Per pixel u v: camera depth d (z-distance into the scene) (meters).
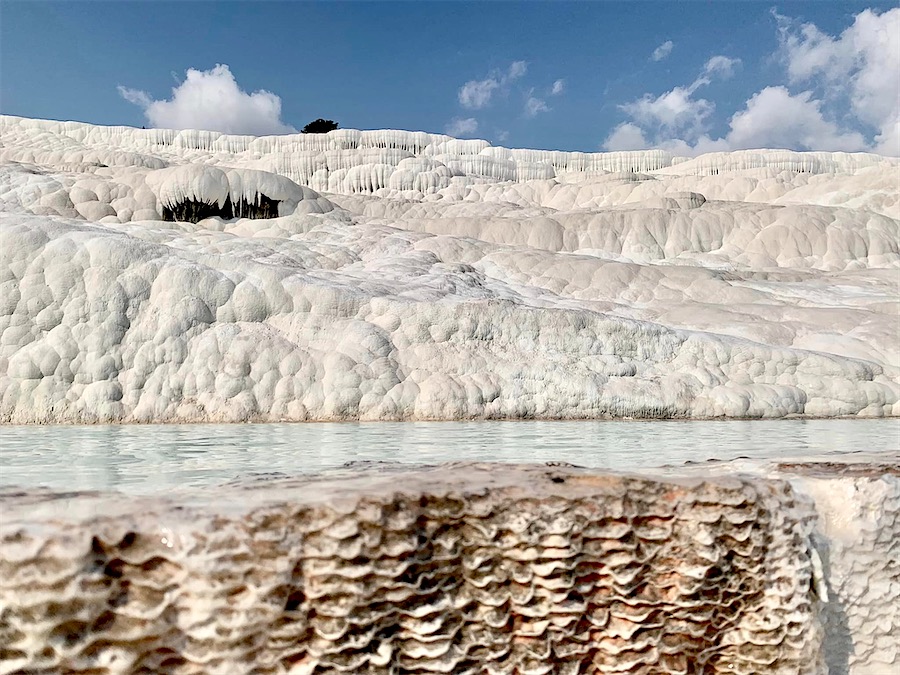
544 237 16.05
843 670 2.45
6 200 11.89
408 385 7.46
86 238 7.45
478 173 25.59
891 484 2.56
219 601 1.74
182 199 12.85
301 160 22.75
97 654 1.64
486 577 2.05
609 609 2.13
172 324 7.24
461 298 8.70
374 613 1.89
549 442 5.14
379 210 18.09
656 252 16.20
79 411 6.68
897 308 10.84
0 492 2.08
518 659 2.04
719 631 2.21
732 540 2.23
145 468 3.54
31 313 6.94
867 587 2.49
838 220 16.84
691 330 9.23
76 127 27.36
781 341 9.55
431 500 2.06
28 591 1.59
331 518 1.89
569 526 2.10
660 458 4.15
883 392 8.45
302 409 7.12
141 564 1.69
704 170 28.00
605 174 25.69
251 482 2.35
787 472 2.70
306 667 1.81
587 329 8.42
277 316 7.79
